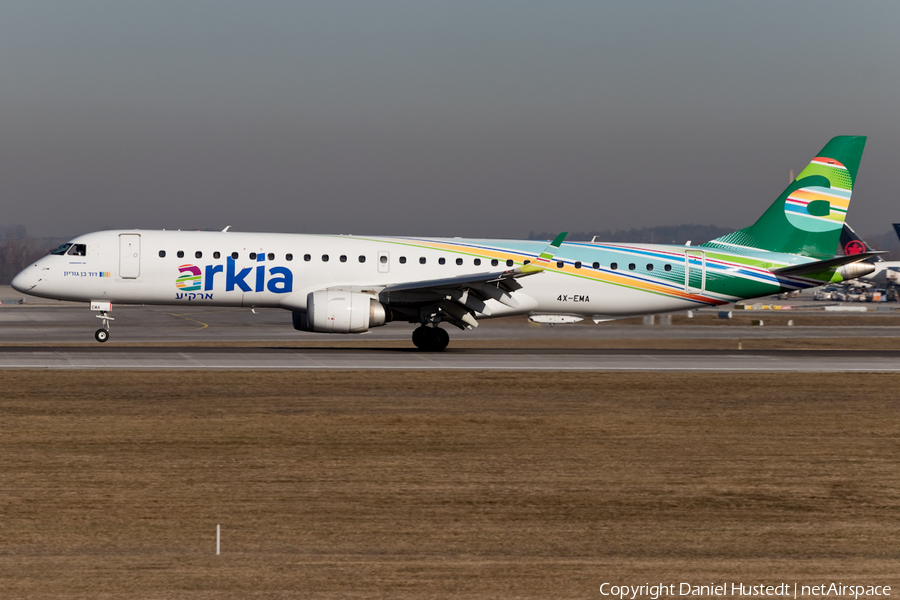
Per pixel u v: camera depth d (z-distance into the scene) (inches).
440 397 3978.8
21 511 2295.8
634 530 2263.8
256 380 4308.6
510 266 5856.3
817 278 6186.0
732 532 2266.2
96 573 1875.0
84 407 3560.5
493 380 4495.6
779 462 2977.4
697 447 3154.5
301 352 5649.6
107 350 5605.3
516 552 2073.1
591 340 7687.0
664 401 4035.4
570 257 5974.4
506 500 2490.2
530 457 2962.6
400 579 1871.3
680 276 6063.0
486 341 7303.2
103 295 5620.1
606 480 2714.1
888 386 4596.5
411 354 5615.2
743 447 3174.2
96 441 3021.7
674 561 2037.4
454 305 5689.0
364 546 2085.4
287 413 3535.9
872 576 1959.9
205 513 2313.0
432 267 5762.8
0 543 2060.8
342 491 2534.5
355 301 5408.5
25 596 1743.4
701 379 4709.6
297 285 5639.8
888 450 3179.1
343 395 3964.1
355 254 5708.7
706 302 6146.7
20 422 3265.3
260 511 2338.8
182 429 3221.0
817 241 6254.9
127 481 2581.2
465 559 2014.0
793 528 2309.3
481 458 2933.1
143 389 3996.1
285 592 1784.0
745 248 6235.2
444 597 1774.1
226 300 5674.2
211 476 2650.1
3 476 2600.9
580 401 3978.8
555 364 5201.8
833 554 2114.9
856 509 2481.5
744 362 5526.6
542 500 2497.5
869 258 6043.3
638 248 6092.5
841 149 6245.1
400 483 2628.0
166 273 5585.6
